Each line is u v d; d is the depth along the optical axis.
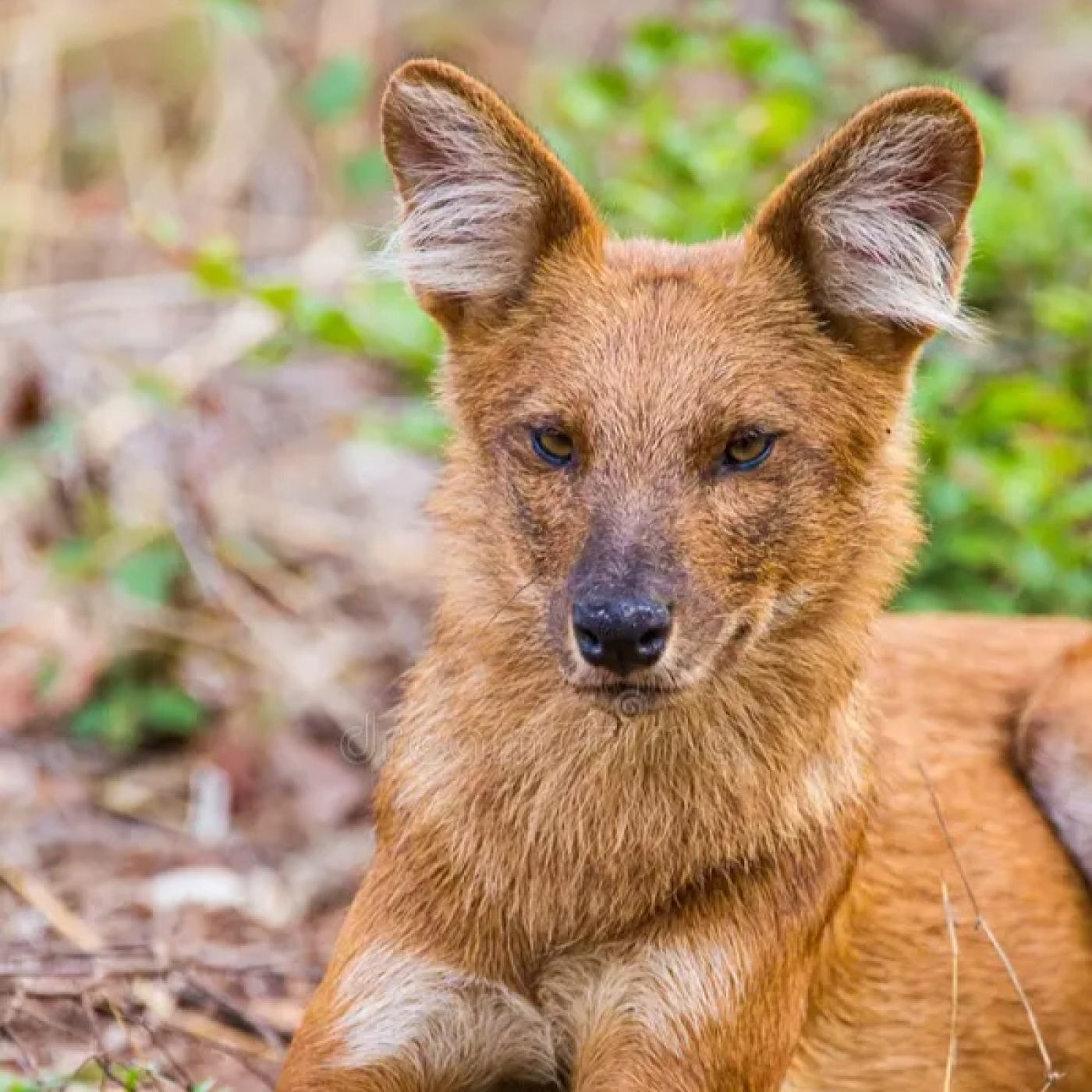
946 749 10.35
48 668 14.12
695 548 8.50
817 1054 9.56
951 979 9.82
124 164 19.34
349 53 18.48
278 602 15.07
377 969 9.03
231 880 12.77
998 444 13.76
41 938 11.83
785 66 15.58
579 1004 8.99
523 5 22.06
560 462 8.82
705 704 8.73
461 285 9.24
